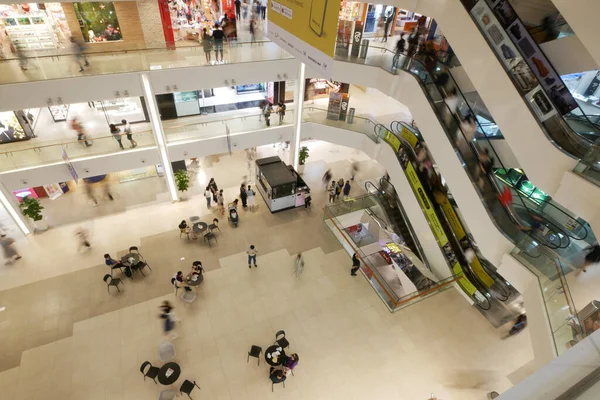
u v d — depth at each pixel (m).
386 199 16.23
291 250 13.84
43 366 9.74
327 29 5.70
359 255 12.83
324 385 9.79
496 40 7.98
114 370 9.75
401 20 18.11
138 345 10.35
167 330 10.77
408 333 11.27
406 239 14.79
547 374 1.22
